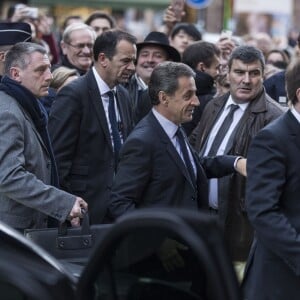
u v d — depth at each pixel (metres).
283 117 9.55
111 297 6.21
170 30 21.30
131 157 10.92
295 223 9.37
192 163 11.36
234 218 12.91
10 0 42.28
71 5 41.84
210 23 31.41
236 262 12.98
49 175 11.40
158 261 6.58
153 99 11.16
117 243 5.99
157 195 11.00
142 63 16.05
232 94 13.35
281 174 9.34
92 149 12.92
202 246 5.54
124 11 55.00
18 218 11.00
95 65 13.12
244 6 35.66
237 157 11.61
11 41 12.99
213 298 5.91
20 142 10.77
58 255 9.86
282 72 17.42
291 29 37.91
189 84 11.06
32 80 11.07
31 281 5.63
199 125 13.91
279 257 9.47
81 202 10.63
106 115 13.06
